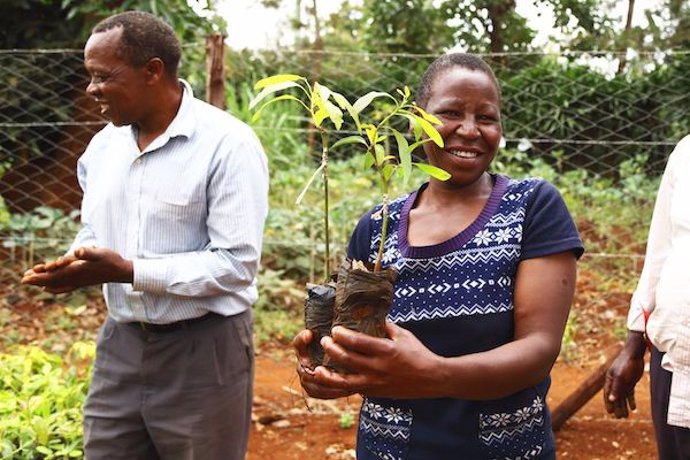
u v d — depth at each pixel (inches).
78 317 243.9
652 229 98.7
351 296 61.8
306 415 181.6
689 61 371.9
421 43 502.9
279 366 215.2
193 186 105.8
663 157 382.9
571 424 177.8
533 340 68.2
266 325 235.0
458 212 76.2
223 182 105.4
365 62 393.1
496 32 494.3
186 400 108.1
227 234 105.0
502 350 65.8
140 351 108.3
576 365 216.7
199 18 302.2
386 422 75.9
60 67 303.0
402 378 59.9
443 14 500.4
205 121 107.9
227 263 104.4
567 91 391.2
